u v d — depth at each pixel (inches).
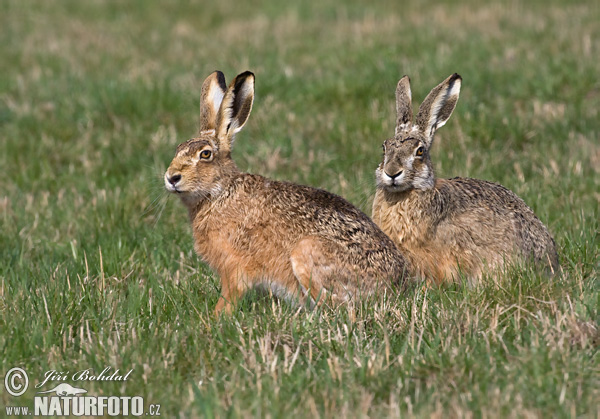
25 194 1217.4
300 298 853.8
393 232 935.7
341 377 651.5
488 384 638.5
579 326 700.7
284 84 1601.9
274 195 872.3
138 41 2228.1
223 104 899.4
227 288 874.8
